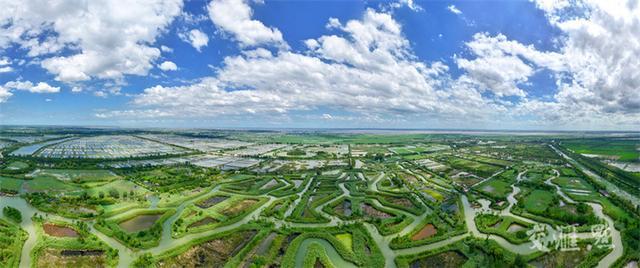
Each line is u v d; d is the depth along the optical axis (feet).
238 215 407.23
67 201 449.89
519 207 445.78
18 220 366.84
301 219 397.60
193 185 568.82
